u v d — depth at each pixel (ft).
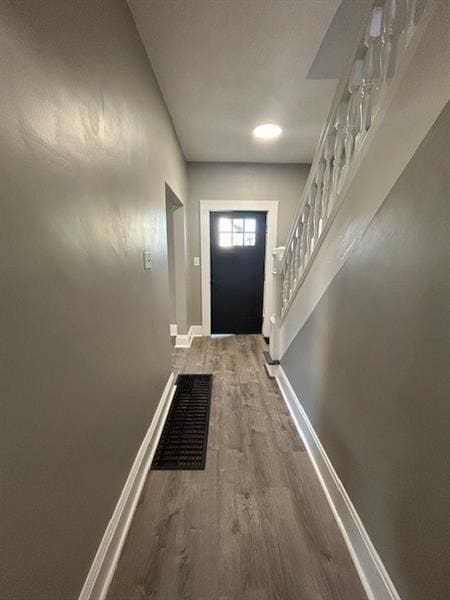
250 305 13.30
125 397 4.17
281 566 3.54
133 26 4.46
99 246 3.27
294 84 6.20
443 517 2.28
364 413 3.54
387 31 3.07
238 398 7.61
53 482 2.39
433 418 2.38
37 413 2.17
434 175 2.35
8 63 1.85
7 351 1.87
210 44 5.01
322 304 4.99
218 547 3.76
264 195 11.87
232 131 8.55
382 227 3.15
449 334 2.20
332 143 4.79
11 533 1.93
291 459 5.37
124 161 4.11
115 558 3.56
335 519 4.16
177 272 11.32
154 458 5.38
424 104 2.47
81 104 2.85
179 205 10.36
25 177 2.02
